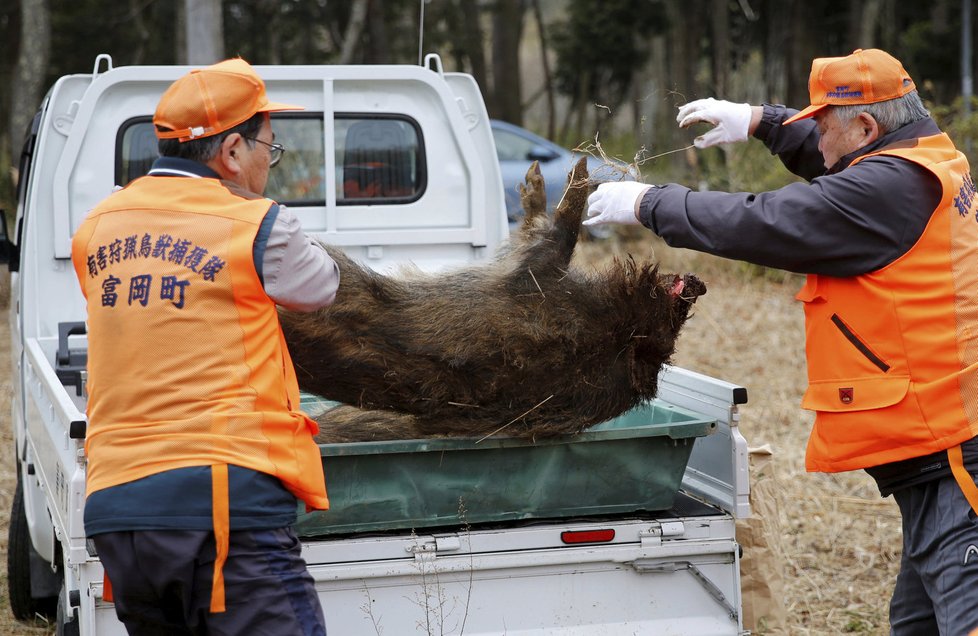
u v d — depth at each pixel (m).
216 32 25.66
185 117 5.95
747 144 28.77
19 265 11.68
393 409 7.61
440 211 11.29
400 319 7.54
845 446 7.11
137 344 5.71
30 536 10.38
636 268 7.83
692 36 50.41
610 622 7.36
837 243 6.82
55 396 7.31
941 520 6.82
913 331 6.81
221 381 5.68
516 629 7.21
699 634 7.44
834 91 7.17
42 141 10.25
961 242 6.89
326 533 7.18
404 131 11.18
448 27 56.31
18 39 50.00
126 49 49.62
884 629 10.39
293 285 5.89
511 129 33.31
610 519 7.60
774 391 19.09
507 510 7.46
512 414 7.39
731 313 24.34
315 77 10.84
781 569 9.30
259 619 5.66
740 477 7.61
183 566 5.54
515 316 7.53
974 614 6.57
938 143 7.11
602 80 58.31
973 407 6.73
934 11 52.12
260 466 5.66
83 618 6.50
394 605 7.09
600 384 7.64
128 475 5.61
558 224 7.95
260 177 6.31
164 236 5.82
